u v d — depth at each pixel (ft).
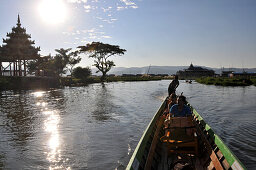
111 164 22.61
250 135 31.17
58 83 163.94
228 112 49.75
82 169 21.47
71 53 229.25
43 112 53.67
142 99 80.74
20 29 163.53
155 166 16.53
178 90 121.60
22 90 124.57
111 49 229.25
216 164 15.05
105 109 57.72
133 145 28.19
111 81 247.91
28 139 31.45
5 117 47.55
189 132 19.83
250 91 111.45
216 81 191.01
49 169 21.72
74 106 63.57
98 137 31.86
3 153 26.03
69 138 31.63
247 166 20.93
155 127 25.17
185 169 10.31
